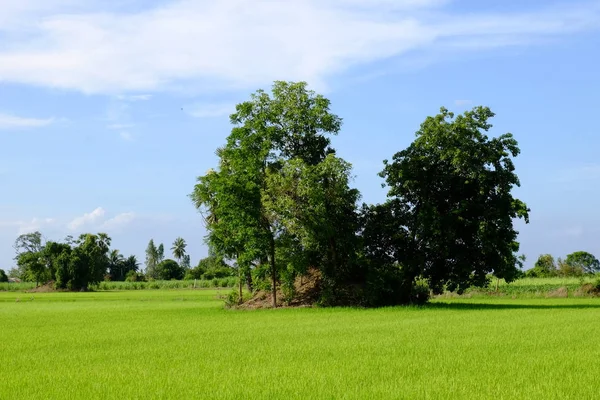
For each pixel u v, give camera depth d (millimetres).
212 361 18562
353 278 49938
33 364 18672
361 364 17453
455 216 45969
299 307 46062
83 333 28406
